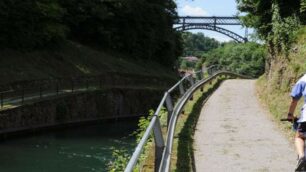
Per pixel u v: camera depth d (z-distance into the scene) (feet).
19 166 75.97
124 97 155.63
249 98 73.10
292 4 67.92
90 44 206.18
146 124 39.01
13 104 105.60
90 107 136.67
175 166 33.01
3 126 97.81
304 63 52.06
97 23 205.87
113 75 171.12
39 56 155.22
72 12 197.98
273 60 70.03
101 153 88.38
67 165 77.82
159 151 29.01
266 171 32.81
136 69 202.39
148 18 226.99
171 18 252.01
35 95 122.52
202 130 46.91
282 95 56.70
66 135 110.93
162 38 240.73
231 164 34.47
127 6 209.87
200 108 61.67
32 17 154.40
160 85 199.11
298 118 22.77
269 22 77.71
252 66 260.42
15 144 94.84
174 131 40.65
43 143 97.55
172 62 253.03
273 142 41.39
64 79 144.77
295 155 36.99
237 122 51.24
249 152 37.96
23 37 150.71
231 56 294.46
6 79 125.90
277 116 52.06
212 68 115.85
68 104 124.67
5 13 143.23
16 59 142.82
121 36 215.72
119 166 36.65
